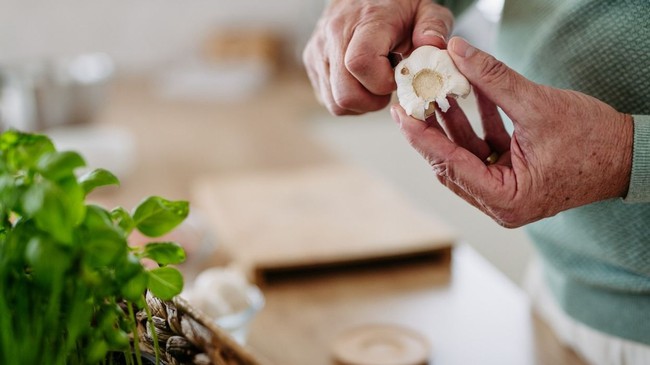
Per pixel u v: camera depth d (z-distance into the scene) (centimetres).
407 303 117
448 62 80
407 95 81
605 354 101
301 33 311
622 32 86
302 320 114
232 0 302
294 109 247
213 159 189
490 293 119
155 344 73
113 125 224
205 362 73
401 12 91
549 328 111
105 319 70
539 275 115
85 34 295
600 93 89
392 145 235
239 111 245
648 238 90
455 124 89
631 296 97
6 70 193
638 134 81
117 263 67
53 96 184
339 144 241
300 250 125
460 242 137
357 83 90
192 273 120
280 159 189
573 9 88
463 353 106
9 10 285
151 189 166
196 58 304
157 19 299
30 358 67
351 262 124
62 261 65
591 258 99
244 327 105
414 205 144
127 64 302
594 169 81
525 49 95
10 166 67
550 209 83
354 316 114
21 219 69
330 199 148
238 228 132
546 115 79
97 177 72
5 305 67
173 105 253
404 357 103
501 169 83
